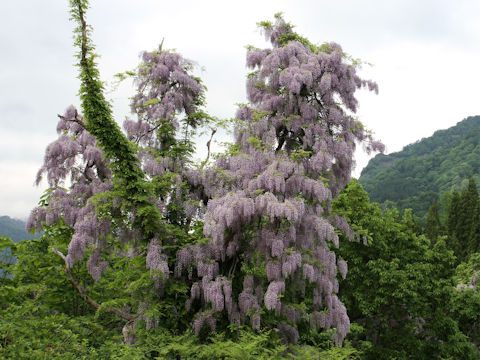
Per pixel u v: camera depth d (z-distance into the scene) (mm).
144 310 10102
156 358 8703
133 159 10375
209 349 8438
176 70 12727
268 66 11438
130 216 10438
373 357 16156
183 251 10602
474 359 16625
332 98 11695
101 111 10023
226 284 9812
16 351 7395
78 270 12273
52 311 12195
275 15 12156
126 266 12305
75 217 11258
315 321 10602
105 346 9414
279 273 9703
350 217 17625
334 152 11273
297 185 10203
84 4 9750
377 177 123188
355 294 16688
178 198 11531
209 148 13383
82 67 9945
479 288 20172
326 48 11906
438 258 16781
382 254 17109
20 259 12039
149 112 12625
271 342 9797
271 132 10961
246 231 10711
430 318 16312
